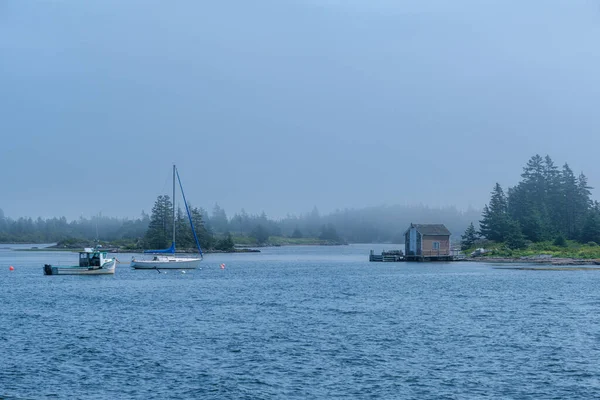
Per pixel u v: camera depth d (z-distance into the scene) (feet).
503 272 368.68
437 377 114.73
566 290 260.42
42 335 154.61
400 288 273.95
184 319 180.34
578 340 147.54
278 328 164.14
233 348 138.62
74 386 109.40
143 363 124.77
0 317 185.78
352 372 118.01
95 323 173.47
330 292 257.96
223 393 105.29
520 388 107.96
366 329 162.61
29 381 112.27
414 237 507.71
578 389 107.34
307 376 115.34
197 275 366.22
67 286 291.58
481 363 124.88
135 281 321.11
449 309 201.05
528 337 151.23
